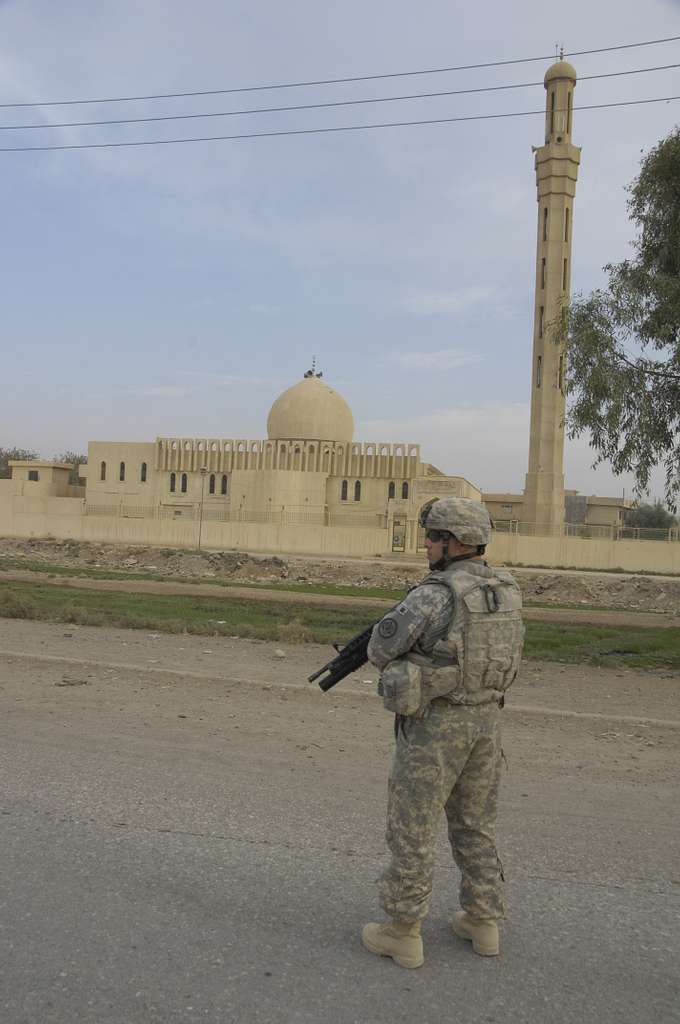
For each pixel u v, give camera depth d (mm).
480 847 3889
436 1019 3277
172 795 5746
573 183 67125
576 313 16438
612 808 5918
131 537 67125
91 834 4961
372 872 4594
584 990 3541
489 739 3879
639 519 100188
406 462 73000
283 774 6383
